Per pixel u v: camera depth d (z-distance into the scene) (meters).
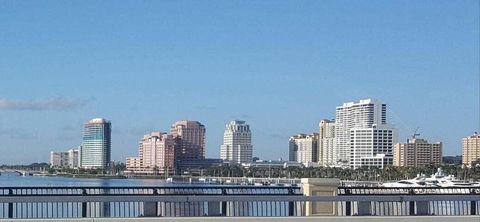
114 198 18.81
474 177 185.75
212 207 19.86
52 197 18.53
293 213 20.56
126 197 18.88
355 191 27.69
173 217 18.53
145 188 20.73
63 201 18.56
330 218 18.92
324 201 20.00
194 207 20.20
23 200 18.39
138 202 20.11
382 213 21.80
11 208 18.58
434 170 195.25
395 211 21.64
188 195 19.22
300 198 19.66
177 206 20.08
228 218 18.55
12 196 18.34
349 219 19.02
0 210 22.20
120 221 18.11
